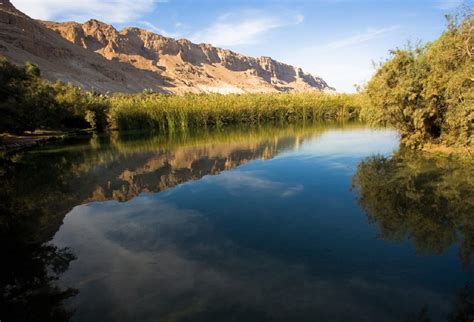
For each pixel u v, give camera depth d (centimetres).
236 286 763
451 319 621
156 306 697
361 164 2075
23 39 17288
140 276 829
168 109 5753
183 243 1021
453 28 2012
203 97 7606
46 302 736
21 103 3741
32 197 1647
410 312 647
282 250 944
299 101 6919
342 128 4591
